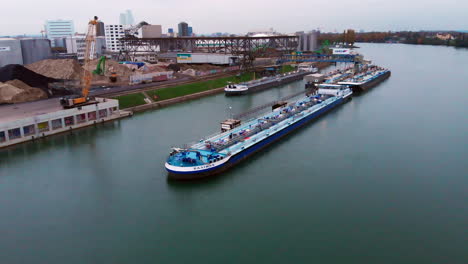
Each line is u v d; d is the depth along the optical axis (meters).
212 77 196.25
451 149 85.31
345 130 102.94
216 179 69.94
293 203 60.22
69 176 71.81
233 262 45.50
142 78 165.38
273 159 80.56
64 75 165.25
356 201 60.78
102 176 71.38
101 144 91.44
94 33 115.12
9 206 60.34
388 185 66.69
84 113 108.38
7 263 46.03
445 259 46.06
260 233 51.81
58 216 57.09
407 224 53.94
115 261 46.25
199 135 96.94
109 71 184.38
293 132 101.88
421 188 65.44
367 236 50.94
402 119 113.75
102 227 53.91
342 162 78.25
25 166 77.44
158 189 65.88
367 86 179.50
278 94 171.00
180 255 47.12
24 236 51.88
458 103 134.88
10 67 132.88
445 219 55.19
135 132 101.56
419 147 87.06
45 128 98.56
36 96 124.94
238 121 96.00
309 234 51.50
